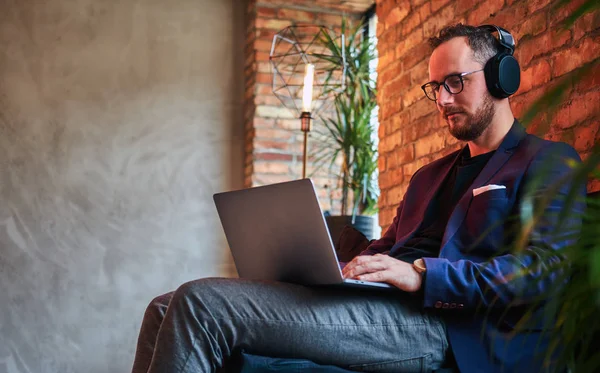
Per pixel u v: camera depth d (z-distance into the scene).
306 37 5.05
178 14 5.14
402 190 3.46
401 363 1.80
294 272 1.84
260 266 1.94
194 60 5.14
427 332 1.81
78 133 4.90
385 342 1.77
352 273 1.78
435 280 1.75
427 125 3.27
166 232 4.94
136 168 4.95
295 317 1.71
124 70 5.01
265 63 4.98
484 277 1.73
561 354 1.07
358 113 4.55
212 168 5.07
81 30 4.98
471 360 1.77
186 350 1.62
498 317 1.80
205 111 5.11
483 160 2.11
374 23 5.10
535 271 1.64
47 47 4.92
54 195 4.83
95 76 4.97
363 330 1.76
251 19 5.08
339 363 1.76
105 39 5.01
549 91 0.91
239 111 5.17
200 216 5.00
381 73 3.79
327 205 4.99
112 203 4.89
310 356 1.73
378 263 1.78
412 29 3.48
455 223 1.97
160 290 4.88
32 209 4.79
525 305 1.75
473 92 2.09
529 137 2.04
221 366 1.69
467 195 2.00
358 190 4.48
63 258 4.79
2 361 4.64
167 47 5.10
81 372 4.72
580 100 2.30
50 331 4.72
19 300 4.71
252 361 1.66
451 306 1.77
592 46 2.28
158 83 5.05
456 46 2.11
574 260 1.01
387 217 3.61
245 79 5.19
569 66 2.38
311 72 4.21
